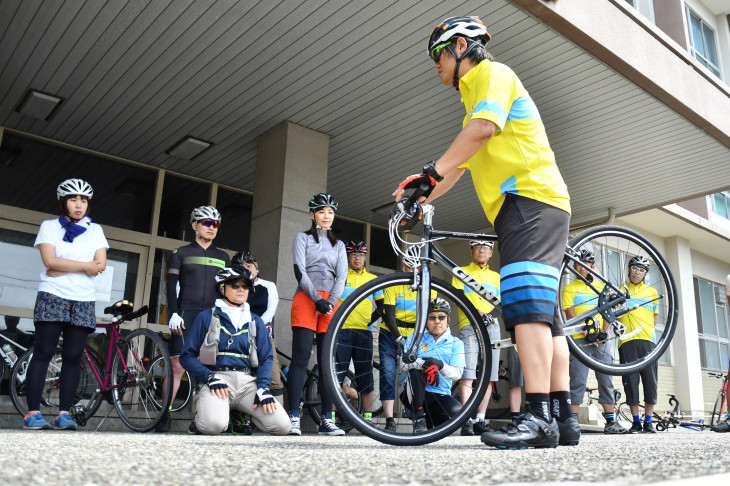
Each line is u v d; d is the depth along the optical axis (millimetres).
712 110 5355
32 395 3055
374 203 7422
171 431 4035
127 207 6273
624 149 5754
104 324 4000
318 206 3645
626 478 763
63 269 3133
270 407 3041
